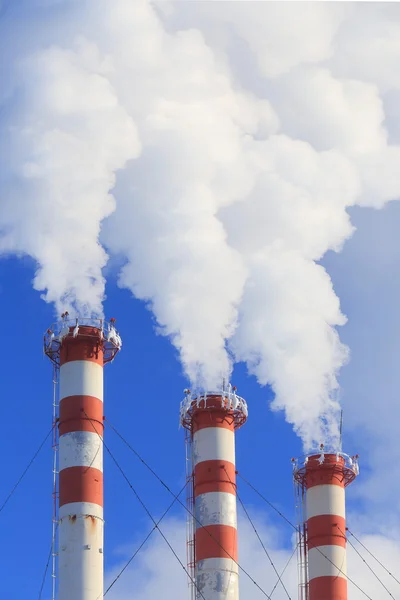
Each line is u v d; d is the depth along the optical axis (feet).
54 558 319.47
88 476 322.14
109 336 337.11
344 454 396.57
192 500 357.20
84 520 318.04
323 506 390.83
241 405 364.99
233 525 351.87
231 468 358.02
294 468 398.21
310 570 385.50
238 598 346.95
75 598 311.47
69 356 333.01
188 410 363.97
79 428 326.03
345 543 389.19
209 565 345.92
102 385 334.44
